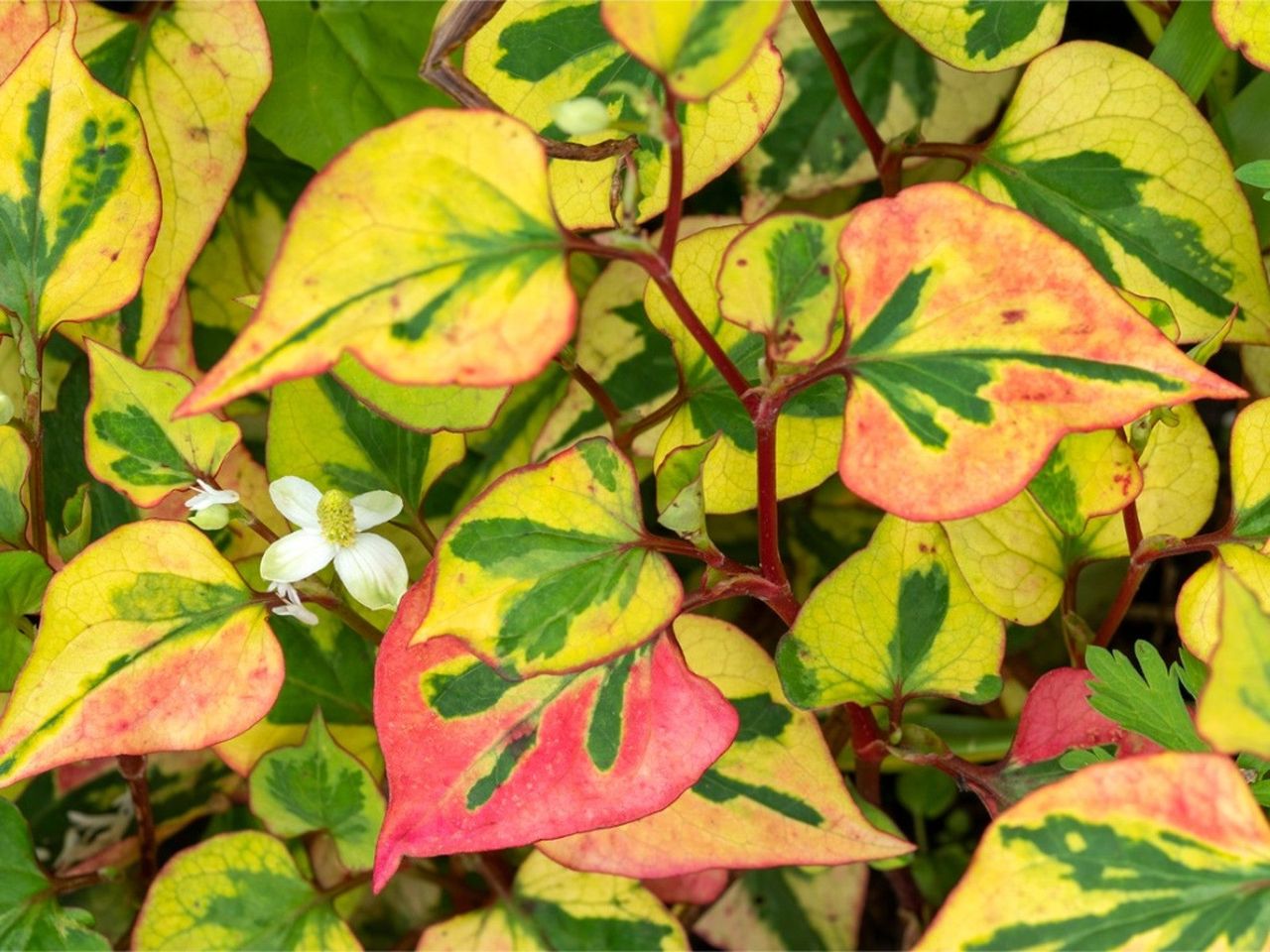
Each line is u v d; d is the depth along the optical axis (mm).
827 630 297
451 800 260
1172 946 215
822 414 312
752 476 318
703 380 325
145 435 311
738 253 231
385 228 209
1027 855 221
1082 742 303
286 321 204
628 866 302
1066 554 337
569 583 256
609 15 213
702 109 303
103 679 284
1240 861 218
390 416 298
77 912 338
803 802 304
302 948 339
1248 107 367
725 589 273
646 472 380
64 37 302
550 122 311
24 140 307
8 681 317
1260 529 297
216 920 338
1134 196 329
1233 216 324
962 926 219
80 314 316
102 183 312
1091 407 230
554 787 262
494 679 267
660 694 268
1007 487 230
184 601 293
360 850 348
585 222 306
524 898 355
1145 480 335
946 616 299
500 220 213
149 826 371
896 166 353
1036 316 234
